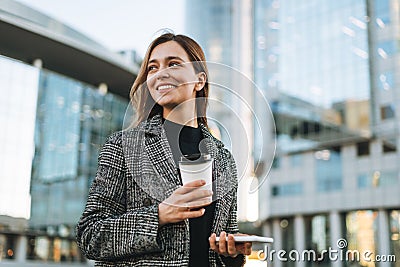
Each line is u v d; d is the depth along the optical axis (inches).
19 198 1182.3
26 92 1245.1
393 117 1306.6
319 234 1334.9
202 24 2172.7
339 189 1342.3
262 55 1534.2
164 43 66.6
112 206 63.6
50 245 1190.9
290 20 1515.7
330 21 1432.1
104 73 1164.5
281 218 1414.9
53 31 1010.7
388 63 1332.4
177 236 62.1
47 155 1253.1
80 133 1316.4
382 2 1363.2
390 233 1235.2
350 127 1353.3
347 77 1382.9
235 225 70.1
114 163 64.1
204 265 64.4
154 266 61.2
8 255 1131.9
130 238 59.9
